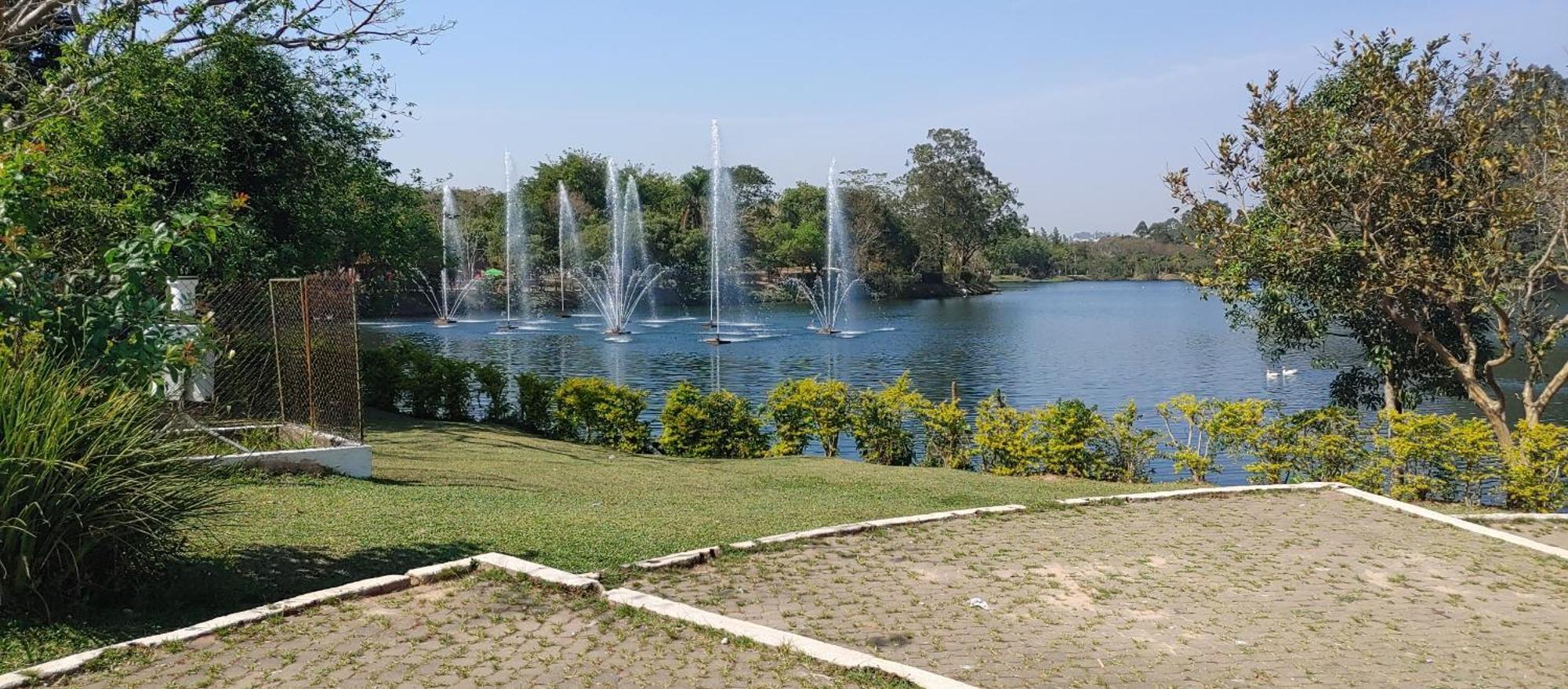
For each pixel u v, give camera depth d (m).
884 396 11.45
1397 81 9.70
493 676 3.63
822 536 6.25
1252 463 10.36
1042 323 42.97
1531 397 9.73
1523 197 9.05
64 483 3.98
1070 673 4.02
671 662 3.80
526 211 56.97
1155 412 17.91
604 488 8.40
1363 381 11.66
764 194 78.62
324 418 8.58
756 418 12.25
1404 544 6.77
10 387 3.96
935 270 78.00
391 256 17.30
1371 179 9.34
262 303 9.87
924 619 4.67
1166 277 106.44
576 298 52.34
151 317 4.82
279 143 12.64
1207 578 5.71
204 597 4.41
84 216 7.80
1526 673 4.27
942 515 7.02
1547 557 6.56
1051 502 7.73
